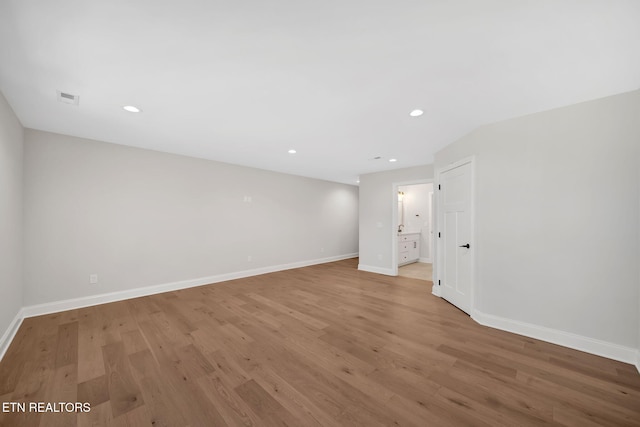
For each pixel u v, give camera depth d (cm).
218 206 474
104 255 351
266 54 164
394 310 329
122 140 346
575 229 230
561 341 235
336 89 207
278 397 165
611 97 216
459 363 205
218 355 217
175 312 317
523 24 136
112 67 178
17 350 222
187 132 313
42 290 305
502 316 270
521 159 258
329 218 708
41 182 305
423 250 728
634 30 139
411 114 256
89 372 191
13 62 170
